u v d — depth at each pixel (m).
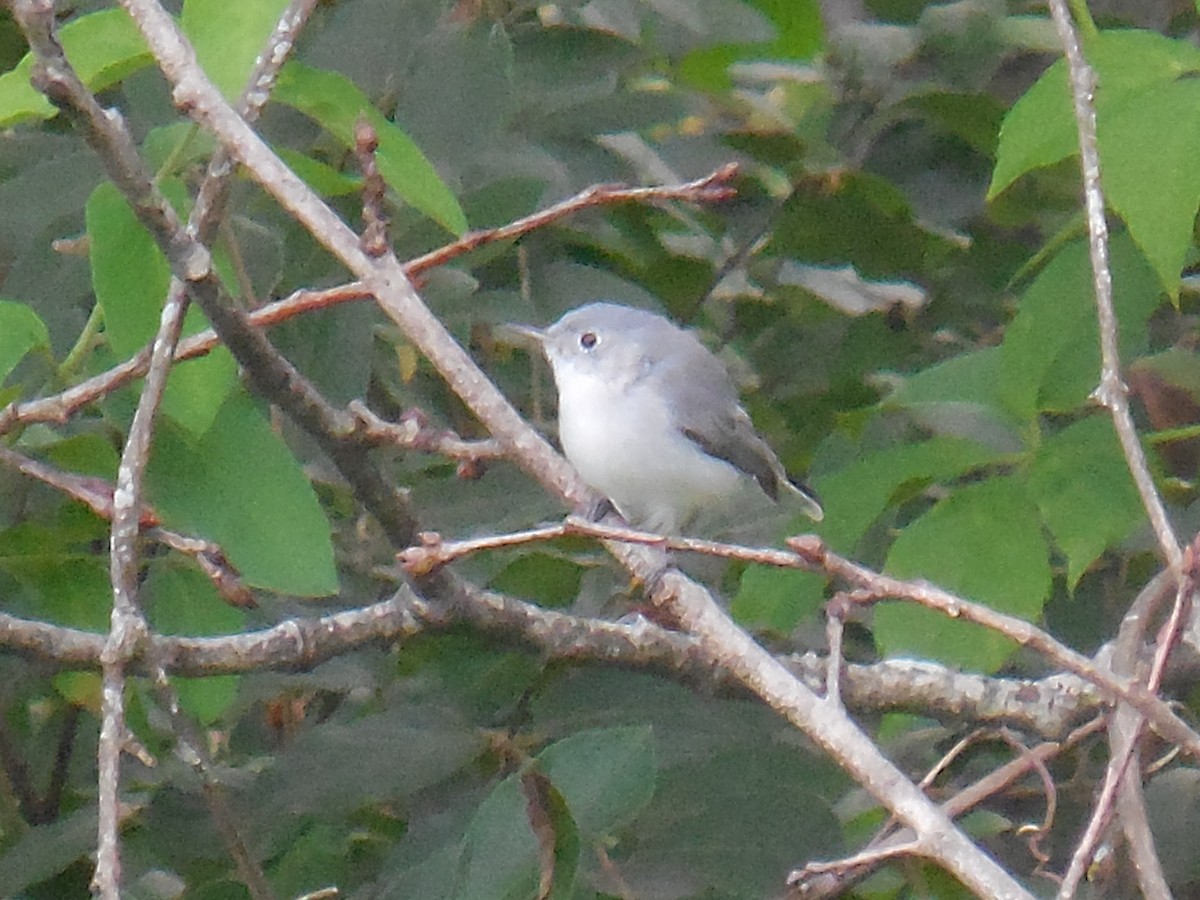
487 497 7.76
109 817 4.19
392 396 8.43
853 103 10.22
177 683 5.96
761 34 9.00
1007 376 6.68
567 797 5.72
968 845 3.95
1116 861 6.04
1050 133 5.68
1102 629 8.29
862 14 11.30
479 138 7.59
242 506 5.36
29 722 7.94
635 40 9.18
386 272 4.92
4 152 7.34
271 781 6.43
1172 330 9.22
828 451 8.16
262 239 6.65
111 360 6.07
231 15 5.10
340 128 5.24
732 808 6.34
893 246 9.73
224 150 4.91
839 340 10.04
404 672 7.25
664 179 9.49
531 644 6.42
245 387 6.45
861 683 6.62
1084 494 6.21
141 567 6.23
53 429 6.16
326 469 7.73
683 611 4.66
